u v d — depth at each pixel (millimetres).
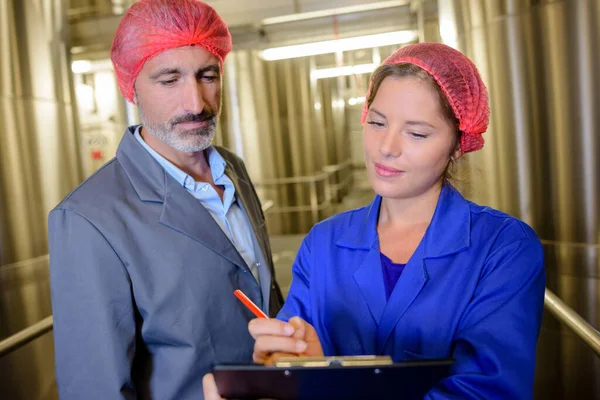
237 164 1478
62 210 929
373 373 502
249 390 562
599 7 1781
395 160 733
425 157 727
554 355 2078
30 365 2445
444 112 716
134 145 1079
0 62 2348
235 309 1062
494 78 2158
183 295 987
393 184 756
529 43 1995
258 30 4770
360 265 821
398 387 533
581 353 1990
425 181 753
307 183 5422
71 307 916
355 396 553
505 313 681
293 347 608
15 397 2354
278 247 4770
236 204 1271
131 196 1017
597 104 1834
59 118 2711
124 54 1027
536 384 2154
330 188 6621
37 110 2543
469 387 628
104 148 5113
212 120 1105
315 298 866
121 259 944
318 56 6066
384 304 787
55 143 2674
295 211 5465
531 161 2062
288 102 5250
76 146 2908
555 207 2002
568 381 2047
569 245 1972
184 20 988
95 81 5012
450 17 2471
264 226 1409
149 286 963
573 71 1877
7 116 2387
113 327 917
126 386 928
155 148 1141
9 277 2396
